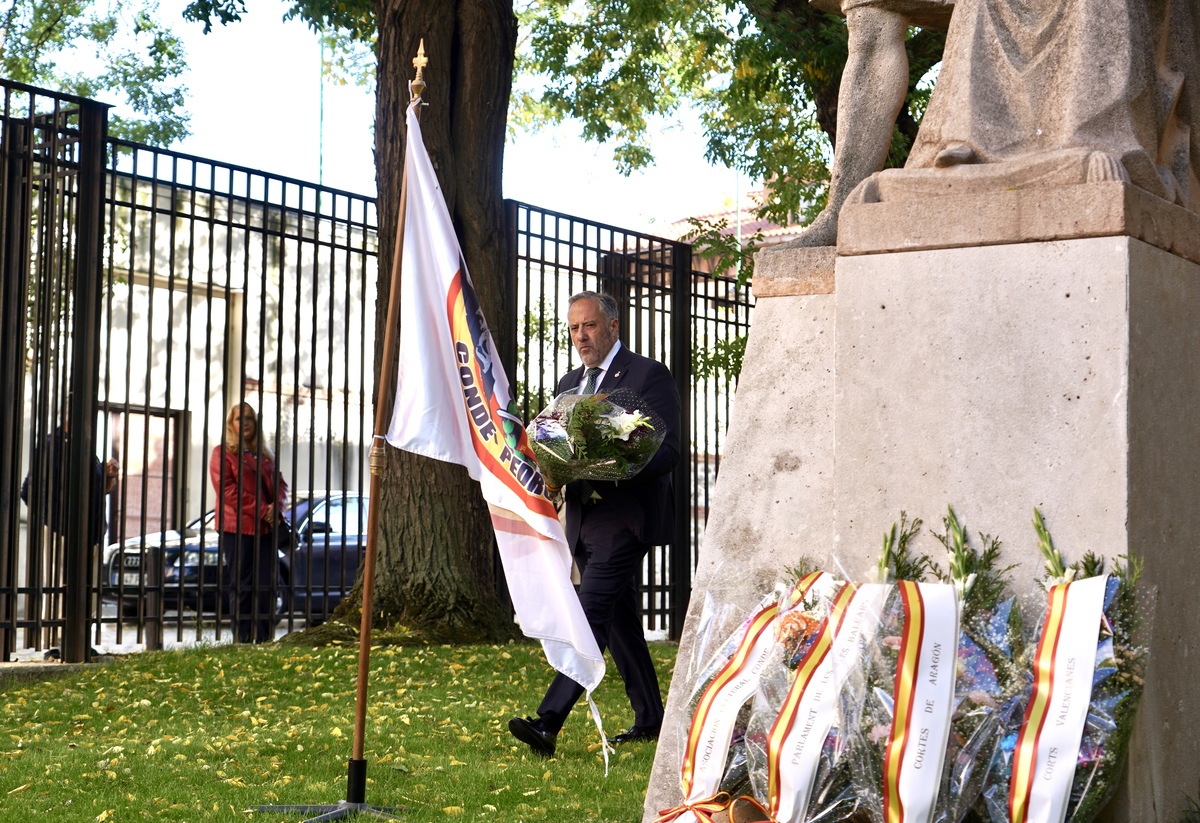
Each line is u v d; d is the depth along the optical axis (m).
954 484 3.68
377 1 10.32
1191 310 3.90
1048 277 3.61
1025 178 3.77
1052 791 3.11
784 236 20.53
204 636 12.30
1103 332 3.52
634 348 12.53
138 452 18.28
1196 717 3.76
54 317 8.63
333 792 4.79
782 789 3.40
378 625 9.76
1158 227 3.70
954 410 3.71
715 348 13.11
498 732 6.10
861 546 3.79
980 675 3.32
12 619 8.32
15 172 8.34
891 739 3.27
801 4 12.45
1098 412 3.50
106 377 8.91
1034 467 3.57
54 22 20.17
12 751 5.64
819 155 16.31
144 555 9.38
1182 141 4.20
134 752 5.59
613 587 5.83
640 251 12.35
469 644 9.64
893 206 3.85
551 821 4.33
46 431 8.57
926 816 3.19
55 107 8.62
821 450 4.12
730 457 4.28
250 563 11.53
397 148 10.09
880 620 3.42
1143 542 3.51
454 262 4.79
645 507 5.89
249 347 18.92
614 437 5.52
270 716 6.63
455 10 10.28
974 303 3.71
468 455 4.77
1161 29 4.18
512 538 4.75
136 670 8.09
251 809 4.46
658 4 15.50
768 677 3.58
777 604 3.87
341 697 7.21
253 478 11.59
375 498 4.71
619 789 4.87
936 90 4.22
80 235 8.75
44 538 8.68
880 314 3.84
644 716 6.08
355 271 20.03
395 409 4.76
